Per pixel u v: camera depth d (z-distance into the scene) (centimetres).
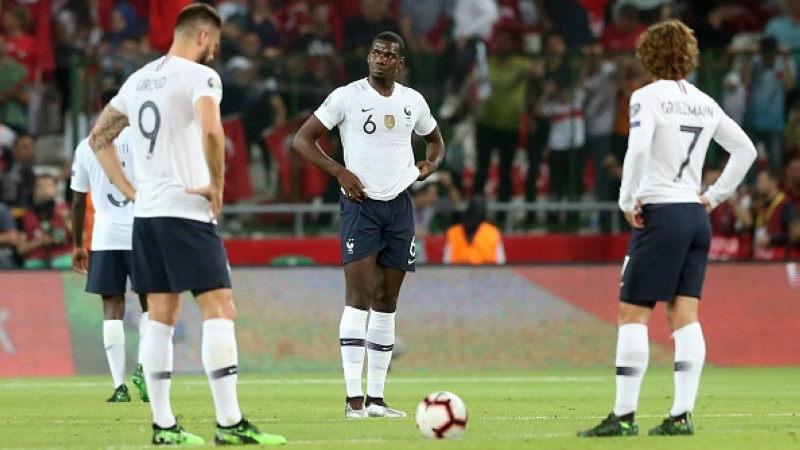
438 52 7225
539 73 7212
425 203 7169
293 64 7094
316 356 6469
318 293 6581
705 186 7038
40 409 4053
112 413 3878
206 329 2775
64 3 7912
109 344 4422
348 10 7944
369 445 2739
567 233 7231
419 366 6512
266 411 3925
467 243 6900
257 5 7906
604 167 7225
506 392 4888
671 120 2884
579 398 4541
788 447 2742
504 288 6694
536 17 8212
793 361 6700
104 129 2828
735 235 7144
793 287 6794
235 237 7031
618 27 8131
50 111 7325
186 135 2752
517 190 7250
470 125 7206
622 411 2928
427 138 3944
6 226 6869
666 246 2875
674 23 2950
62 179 7075
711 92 7175
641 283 2894
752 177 7206
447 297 6650
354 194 3700
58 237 6956
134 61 6950
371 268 3734
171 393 4862
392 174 3744
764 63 7188
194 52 2808
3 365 6253
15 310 6341
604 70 7212
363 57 7138
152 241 2775
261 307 6525
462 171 7212
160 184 2752
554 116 7225
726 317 6731
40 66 7550
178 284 2750
